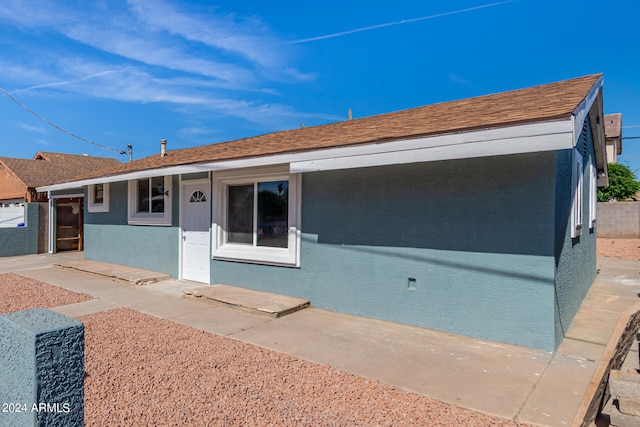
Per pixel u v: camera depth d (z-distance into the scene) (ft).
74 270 36.47
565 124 12.83
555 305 15.61
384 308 19.70
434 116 21.91
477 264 17.01
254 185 26.40
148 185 35.68
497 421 10.41
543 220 15.58
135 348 15.93
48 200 54.65
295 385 12.55
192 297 24.79
